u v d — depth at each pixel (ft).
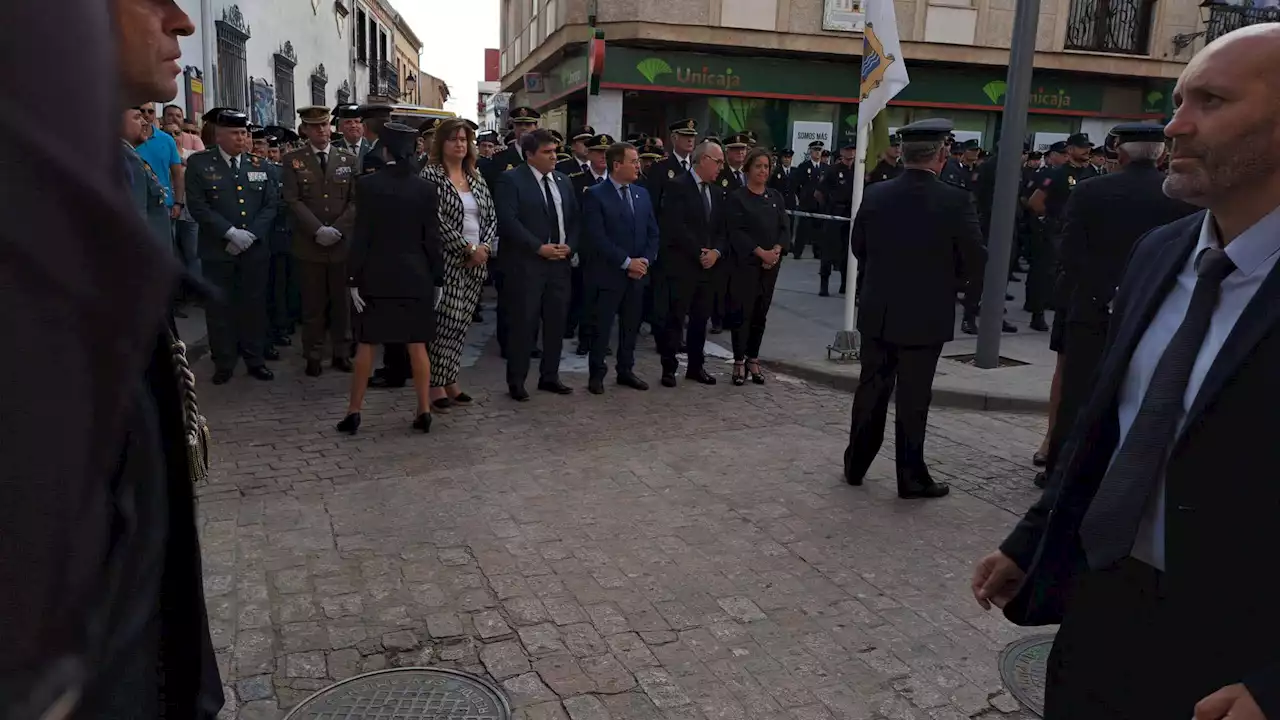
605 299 23.22
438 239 19.17
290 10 59.52
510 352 22.49
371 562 13.07
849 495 16.38
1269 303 4.63
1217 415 4.71
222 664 10.32
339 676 10.19
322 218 24.27
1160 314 5.51
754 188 24.36
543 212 22.25
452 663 10.50
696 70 57.41
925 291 15.26
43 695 1.69
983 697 10.09
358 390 19.38
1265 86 4.66
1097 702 5.47
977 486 17.08
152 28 2.73
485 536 14.11
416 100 148.46
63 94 1.59
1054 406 17.71
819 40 56.90
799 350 28.45
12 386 1.58
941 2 59.21
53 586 1.68
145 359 1.82
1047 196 31.71
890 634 11.43
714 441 19.60
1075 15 62.13
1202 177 4.89
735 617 11.75
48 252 1.58
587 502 15.69
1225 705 4.29
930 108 62.49
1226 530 4.74
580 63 60.18
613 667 10.48
